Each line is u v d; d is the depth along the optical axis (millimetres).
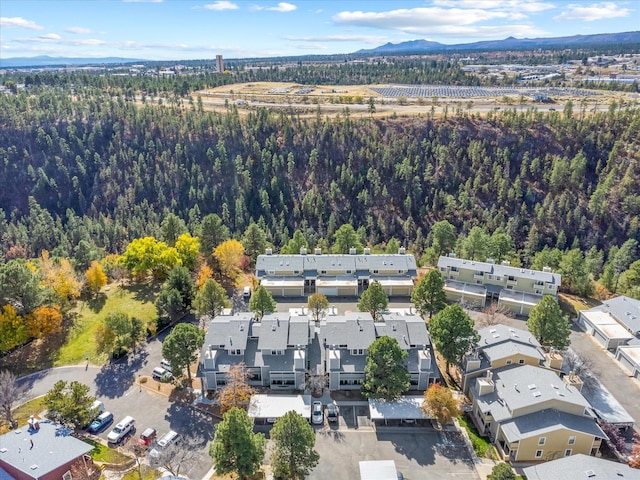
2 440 48969
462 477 48625
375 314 71938
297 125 174875
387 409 55625
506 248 100938
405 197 152000
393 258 91062
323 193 154500
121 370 66688
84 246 95938
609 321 76375
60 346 72312
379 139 168000
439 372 63344
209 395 60969
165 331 75875
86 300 85438
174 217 103625
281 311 80875
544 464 45688
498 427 51938
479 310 82812
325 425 55688
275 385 61062
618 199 142750
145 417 57312
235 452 44594
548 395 51219
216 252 93188
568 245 136625
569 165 149625
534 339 62438
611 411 56062
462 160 158750
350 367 59594
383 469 47281
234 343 60906
